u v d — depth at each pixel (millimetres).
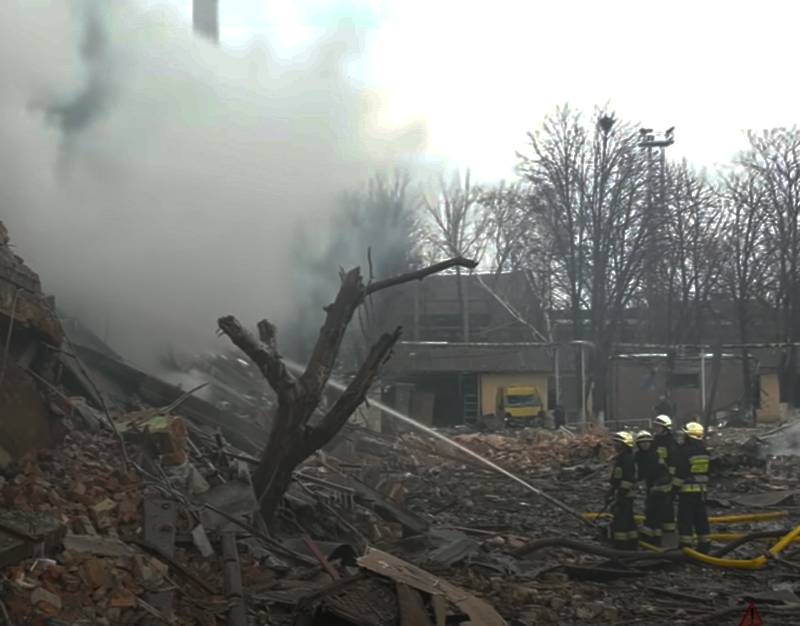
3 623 6031
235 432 14344
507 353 48938
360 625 6719
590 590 9984
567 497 19000
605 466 22812
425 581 7492
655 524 12031
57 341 10586
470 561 10852
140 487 9070
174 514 8664
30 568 6648
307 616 7012
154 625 6766
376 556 7746
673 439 12125
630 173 44969
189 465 10344
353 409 10555
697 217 50656
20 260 10148
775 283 52344
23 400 9062
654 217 45250
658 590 9945
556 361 46000
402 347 47469
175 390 14023
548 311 53312
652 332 56812
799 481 20609
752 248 51406
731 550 11703
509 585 9664
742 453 22812
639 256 44750
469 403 49500
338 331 10719
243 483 10328
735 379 51688
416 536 11820
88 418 10367
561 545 11359
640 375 50219
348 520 11906
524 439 29203
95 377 13359
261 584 8336
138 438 10281
